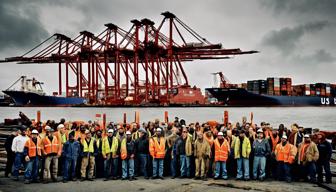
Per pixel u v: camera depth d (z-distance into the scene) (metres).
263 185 11.10
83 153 12.09
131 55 94.56
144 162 12.51
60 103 103.69
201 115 81.69
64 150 12.05
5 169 13.10
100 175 12.80
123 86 109.00
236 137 12.32
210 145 12.61
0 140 23.20
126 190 10.55
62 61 105.50
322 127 56.22
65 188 10.85
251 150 12.39
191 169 12.84
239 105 88.06
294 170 12.12
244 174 11.99
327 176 11.30
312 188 10.66
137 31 89.12
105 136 12.61
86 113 91.69
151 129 14.03
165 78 94.06
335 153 18.05
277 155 11.86
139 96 98.25
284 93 88.06
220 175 12.47
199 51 82.69
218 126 15.15
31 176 11.75
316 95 91.50
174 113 87.56
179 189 10.65
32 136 11.73
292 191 10.24
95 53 99.56
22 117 31.94
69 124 15.27
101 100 102.88
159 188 10.80
